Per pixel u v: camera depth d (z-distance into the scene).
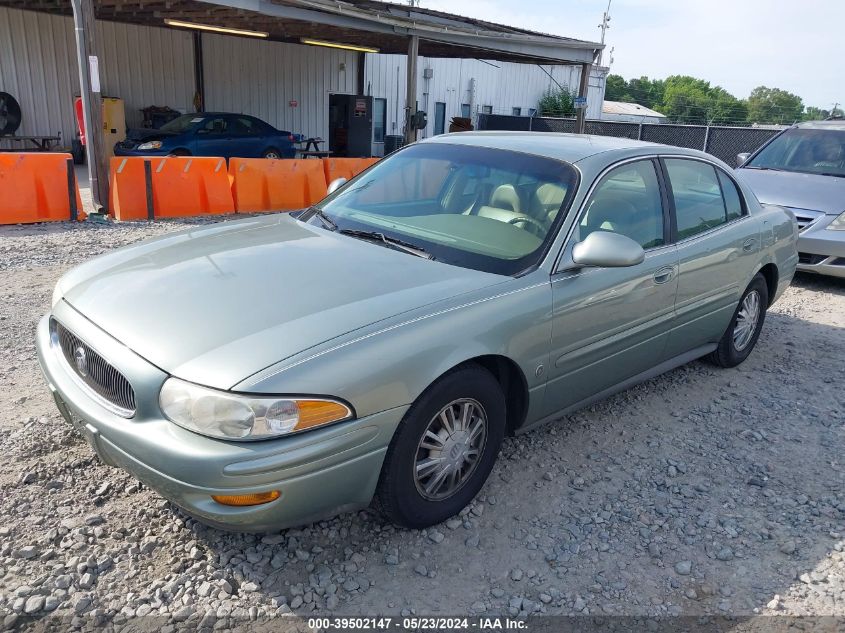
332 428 2.44
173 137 15.72
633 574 2.82
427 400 2.72
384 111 25.70
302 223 3.79
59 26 17.22
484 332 2.88
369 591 2.65
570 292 3.28
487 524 3.10
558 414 3.61
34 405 3.93
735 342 5.02
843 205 7.57
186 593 2.56
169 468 2.35
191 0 12.18
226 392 2.31
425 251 3.33
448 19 18.11
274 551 2.82
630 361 3.88
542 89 34.19
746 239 4.63
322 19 13.30
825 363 5.36
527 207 3.50
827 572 2.88
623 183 3.78
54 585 2.55
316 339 2.51
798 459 3.83
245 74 20.92
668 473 3.62
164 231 9.04
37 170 9.07
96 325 2.74
